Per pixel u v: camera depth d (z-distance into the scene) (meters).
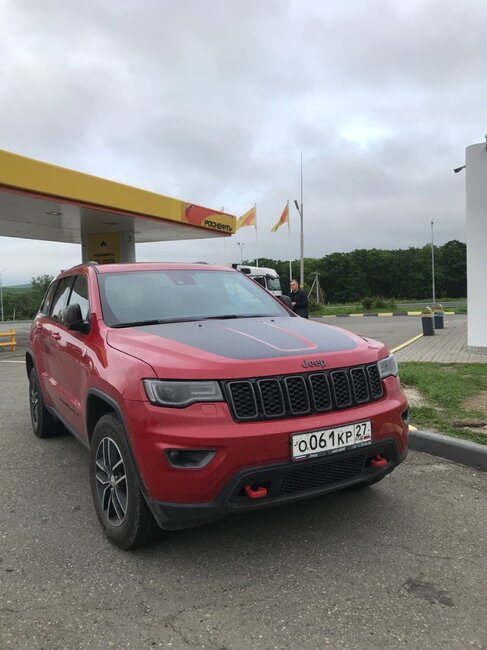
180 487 2.91
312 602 2.82
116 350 3.51
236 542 3.48
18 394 8.86
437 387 7.27
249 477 2.89
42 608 2.81
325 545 3.42
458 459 4.93
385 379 3.54
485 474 4.64
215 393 2.95
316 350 3.35
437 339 15.38
